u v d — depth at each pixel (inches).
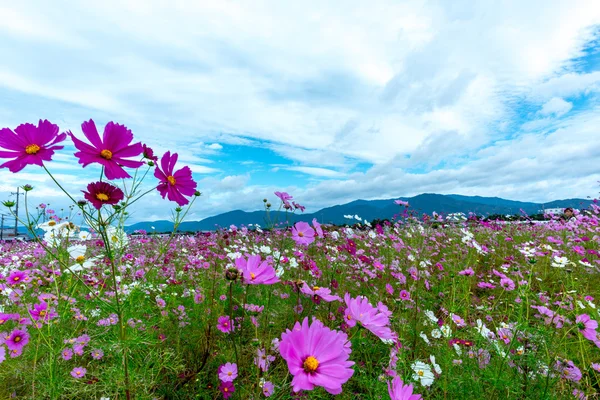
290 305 102.8
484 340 81.3
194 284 147.5
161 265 170.6
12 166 42.9
